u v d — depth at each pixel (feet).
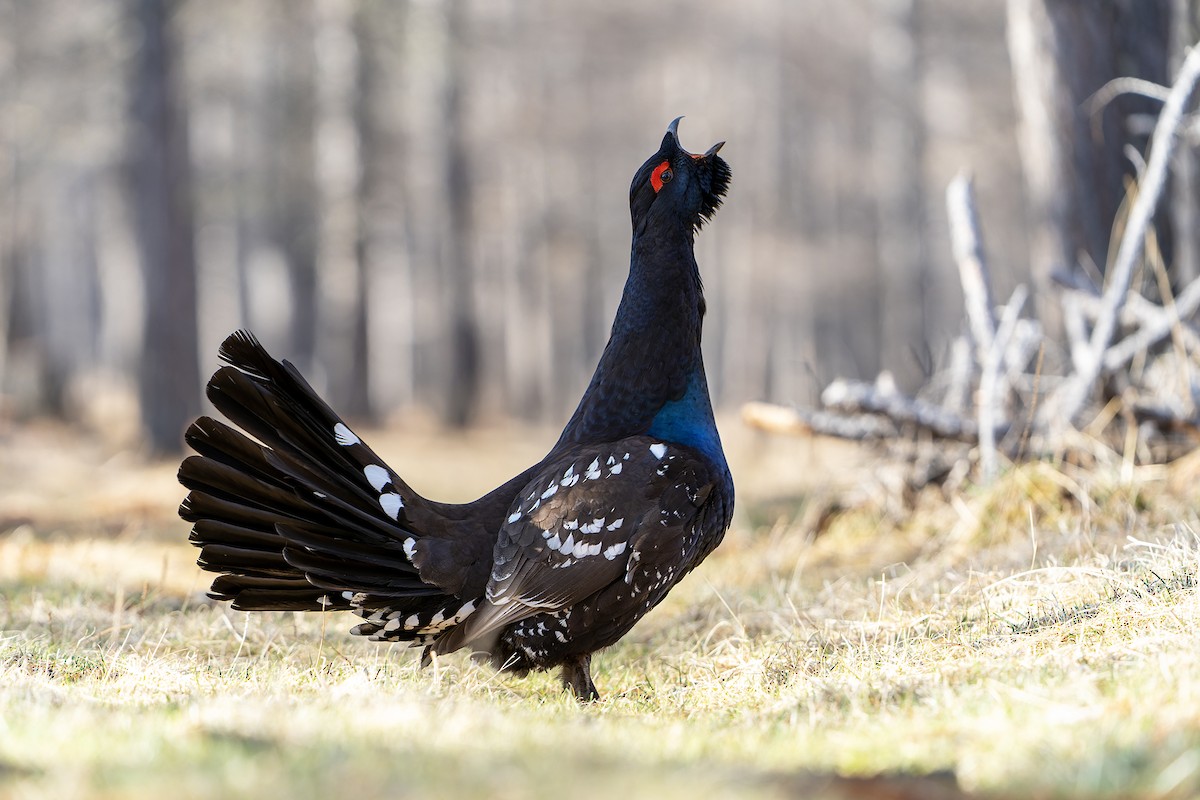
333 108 210.38
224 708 27.96
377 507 36.55
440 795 18.80
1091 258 72.74
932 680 32.01
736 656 41.98
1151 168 57.36
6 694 30.14
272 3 187.32
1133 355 60.59
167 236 155.63
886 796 20.33
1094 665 29.91
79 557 65.92
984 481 59.47
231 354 35.27
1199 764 19.98
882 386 67.92
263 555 36.27
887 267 286.05
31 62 184.96
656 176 40.29
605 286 372.17
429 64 206.59
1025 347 63.98
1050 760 21.52
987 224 276.21
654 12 287.07
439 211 228.84
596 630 37.24
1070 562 46.70
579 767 20.76
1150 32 72.38
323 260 235.20
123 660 38.73
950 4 248.52
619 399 39.75
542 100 274.36
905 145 262.26
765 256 290.97
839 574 58.03
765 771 21.75
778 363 320.29
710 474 38.34
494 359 323.57
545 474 37.70
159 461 139.13
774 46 283.38
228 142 240.73
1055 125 73.20
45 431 175.42
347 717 27.12
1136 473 56.80
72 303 406.82
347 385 222.69
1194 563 38.73
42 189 252.42
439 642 39.06
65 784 19.33
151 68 154.71
